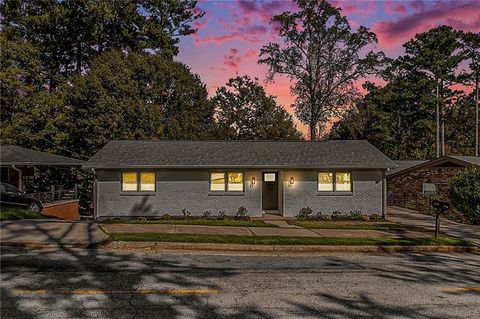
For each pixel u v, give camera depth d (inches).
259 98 1646.2
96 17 1403.8
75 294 252.7
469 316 223.3
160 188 744.3
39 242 408.2
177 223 570.3
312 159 763.4
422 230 555.8
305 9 1407.5
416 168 904.3
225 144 849.5
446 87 1722.4
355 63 1409.9
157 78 1273.4
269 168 745.0
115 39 1518.2
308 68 1446.9
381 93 1793.8
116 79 1145.4
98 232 462.9
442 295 263.3
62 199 903.7
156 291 261.7
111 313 219.3
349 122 1587.1
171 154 777.6
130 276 298.0
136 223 555.8
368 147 838.5
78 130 1155.3
